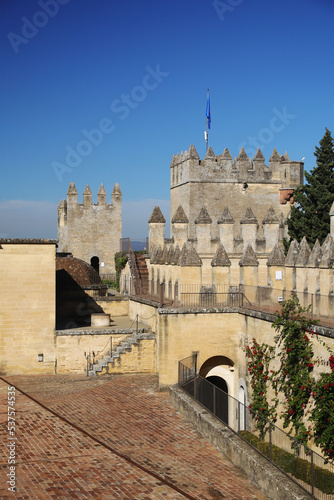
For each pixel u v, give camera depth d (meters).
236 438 22.17
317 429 21.25
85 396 30.73
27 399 30.50
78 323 43.09
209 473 20.91
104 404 29.30
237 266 43.47
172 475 20.72
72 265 47.59
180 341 31.23
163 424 26.23
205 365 32.44
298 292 26.69
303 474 18.17
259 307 30.56
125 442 24.11
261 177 56.28
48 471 21.02
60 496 18.92
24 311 35.62
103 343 36.81
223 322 31.50
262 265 42.34
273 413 26.11
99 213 77.06
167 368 31.17
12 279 35.47
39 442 24.12
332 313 23.89
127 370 35.25
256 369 27.61
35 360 35.81
